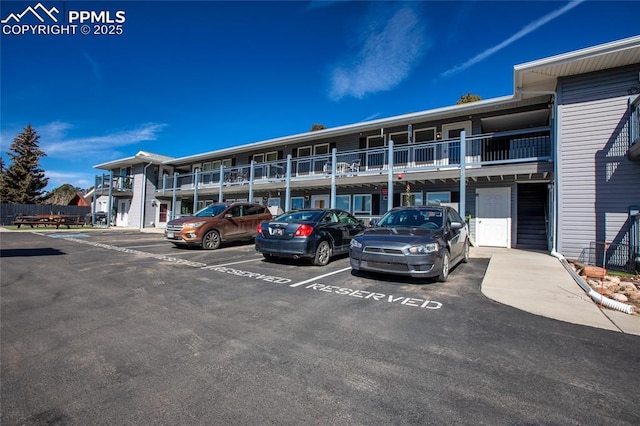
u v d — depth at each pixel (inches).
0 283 225.8
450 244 246.2
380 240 228.4
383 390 92.6
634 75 344.2
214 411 82.5
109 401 86.8
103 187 1052.5
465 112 493.7
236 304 177.5
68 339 128.9
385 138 597.9
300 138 676.7
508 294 199.8
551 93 395.2
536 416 80.4
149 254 369.7
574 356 115.2
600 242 349.4
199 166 978.7
